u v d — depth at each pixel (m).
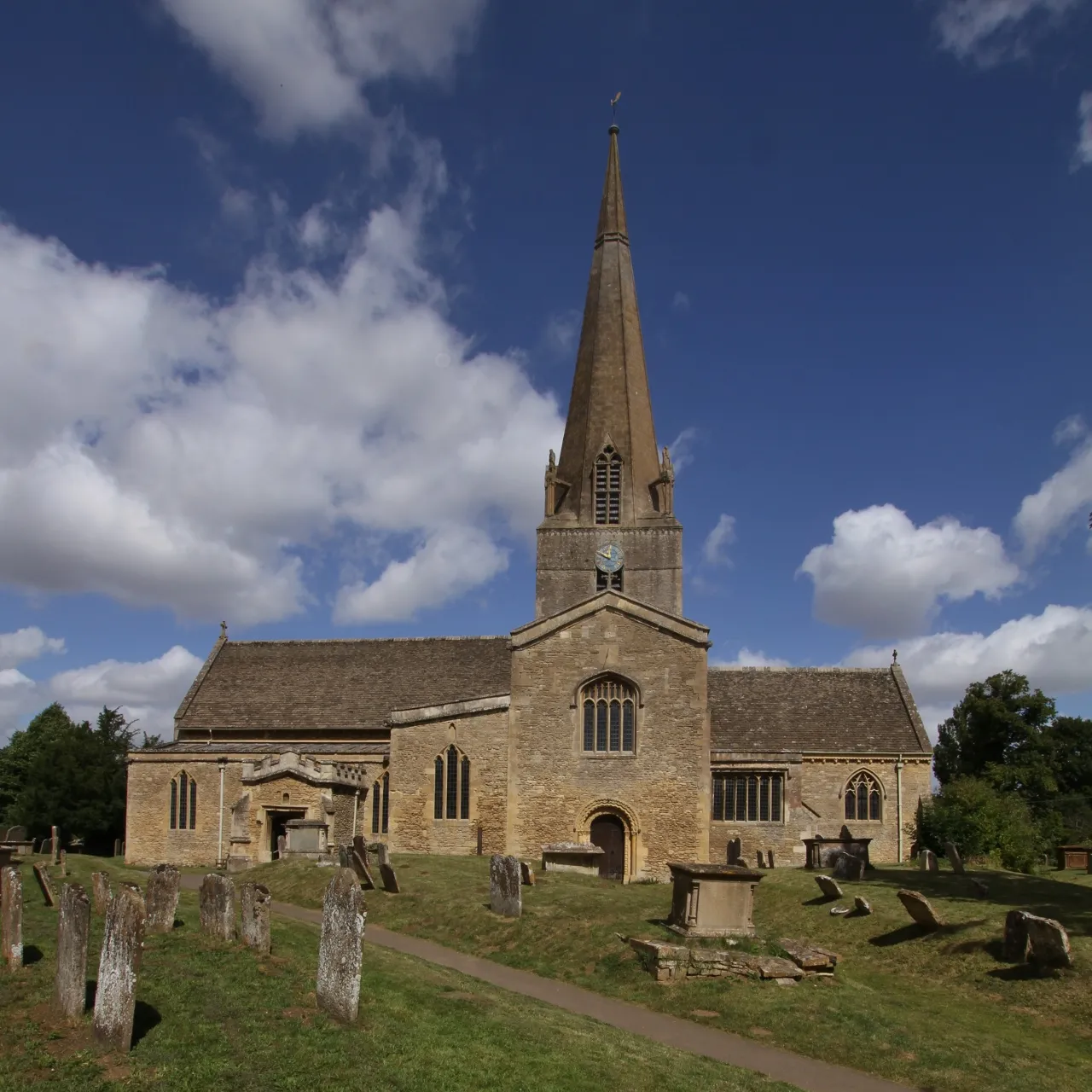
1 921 16.81
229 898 19.17
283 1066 12.73
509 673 53.41
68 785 64.06
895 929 24.45
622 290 57.09
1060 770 65.56
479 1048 14.32
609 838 41.75
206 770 47.38
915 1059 16.41
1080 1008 18.66
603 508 52.56
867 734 51.16
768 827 45.38
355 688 53.94
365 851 32.62
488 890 29.84
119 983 12.98
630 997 19.94
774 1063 16.27
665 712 42.00
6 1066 12.16
